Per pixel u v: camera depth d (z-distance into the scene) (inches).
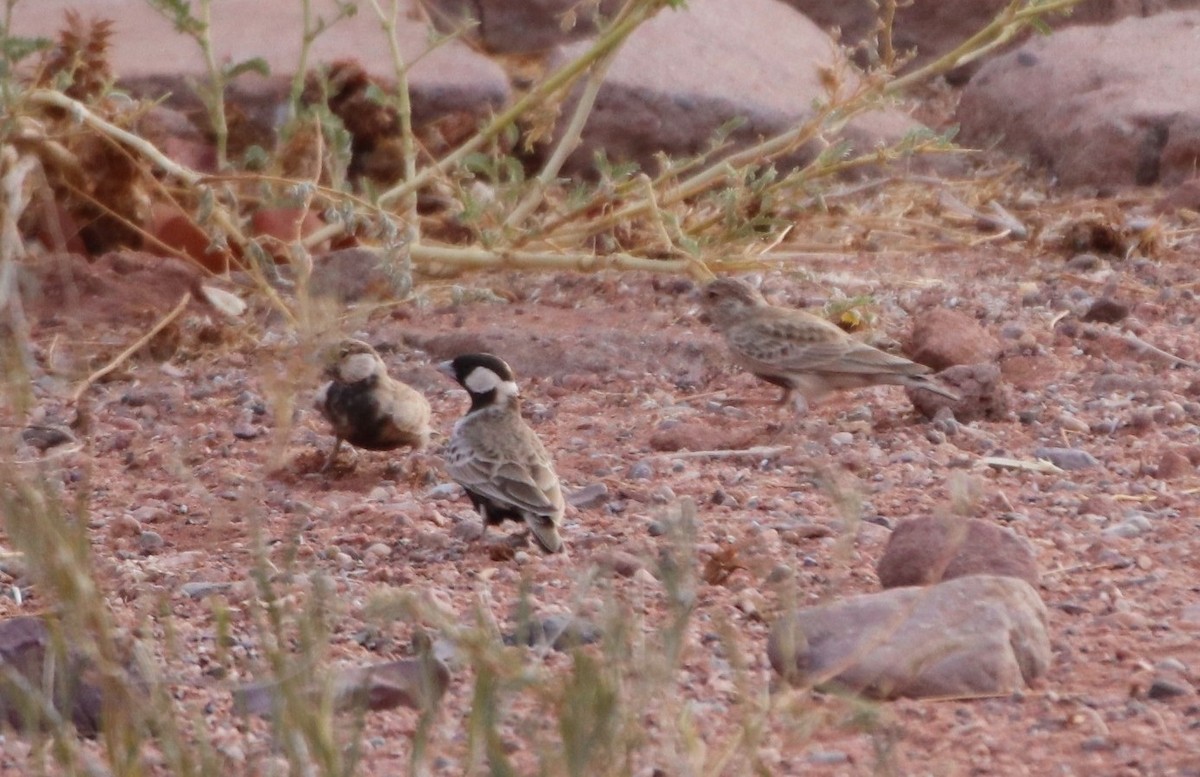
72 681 295.4
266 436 568.1
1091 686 343.9
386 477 530.0
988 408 570.3
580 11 994.7
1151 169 934.4
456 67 914.7
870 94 727.7
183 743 285.1
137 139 674.8
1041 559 424.5
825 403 601.6
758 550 426.9
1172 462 508.7
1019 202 912.3
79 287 682.2
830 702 334.0
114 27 940.6
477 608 309.1
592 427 572.1
